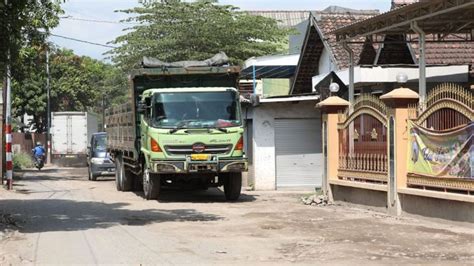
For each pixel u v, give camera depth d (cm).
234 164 1608
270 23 3562
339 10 2748
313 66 2678
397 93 1313
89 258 884
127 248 962
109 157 2483
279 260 867
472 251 920
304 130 2209
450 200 1164
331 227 1182
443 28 1764
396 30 1709
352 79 1839
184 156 1589
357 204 1517
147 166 1653
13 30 1126
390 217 1312
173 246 980
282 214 1389
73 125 4356
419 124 1268
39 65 2131
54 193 1978
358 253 917
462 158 1135
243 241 1027
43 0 1256
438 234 1072
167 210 1477
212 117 1617
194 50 3422
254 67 2777
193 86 1792
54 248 962
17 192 2000
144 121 1675
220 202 1675
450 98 1164
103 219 1315
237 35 3472
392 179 1342
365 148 1487
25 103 5209
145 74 1738
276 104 2189
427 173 1241
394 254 907
